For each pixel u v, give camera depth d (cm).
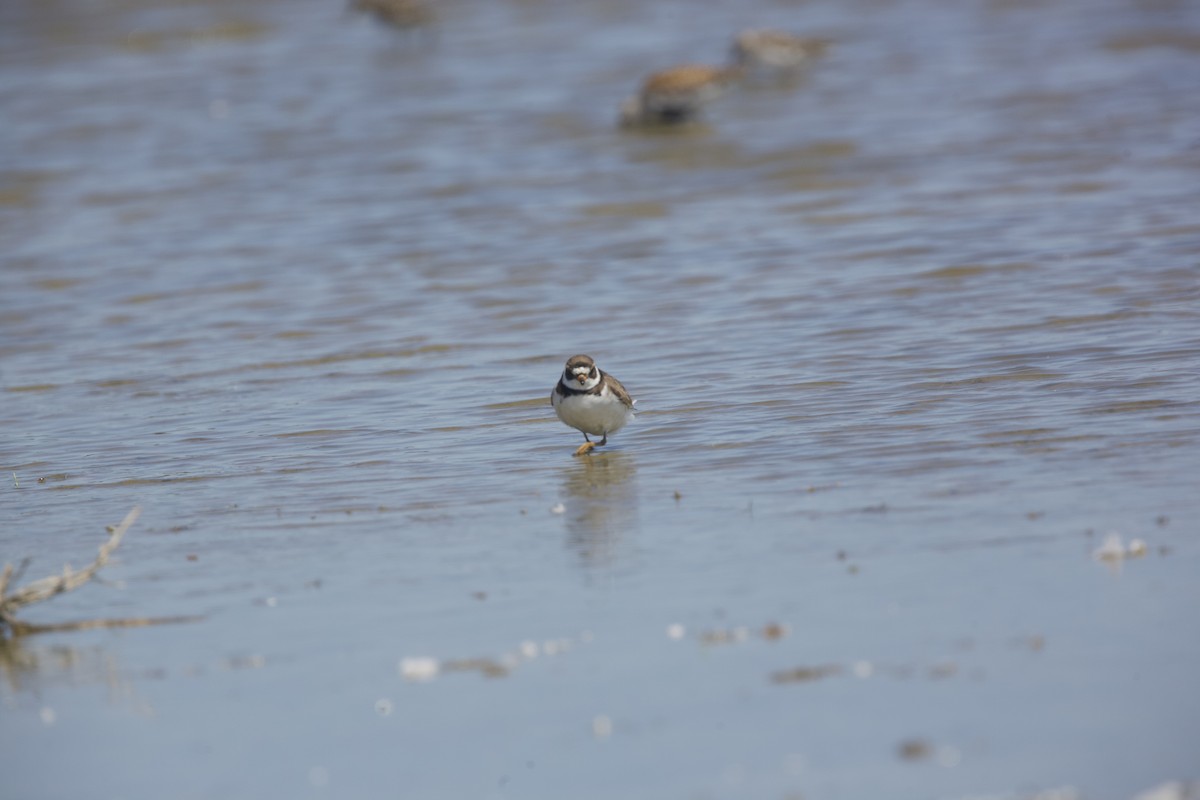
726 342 1970
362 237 2891
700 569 1123
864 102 3959
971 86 4041
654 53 4825
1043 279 2155
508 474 1458
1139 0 5188
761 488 1337
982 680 889
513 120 3984
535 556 1187
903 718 851
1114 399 1544
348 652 1007
